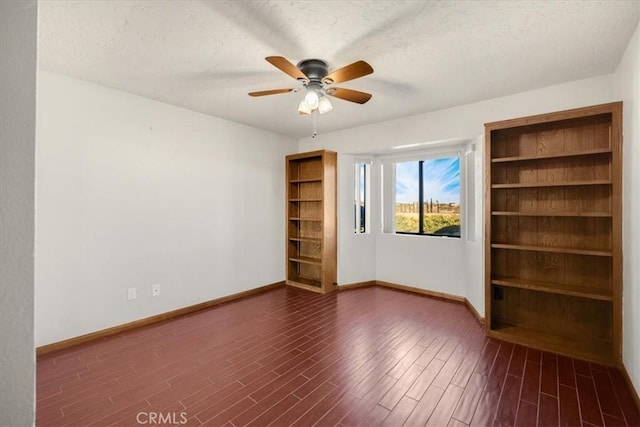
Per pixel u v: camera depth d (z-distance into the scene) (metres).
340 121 4.05
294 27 1.93
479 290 3.25
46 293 2.56
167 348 2.64
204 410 1.85
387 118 3.90
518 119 2.65
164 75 2.64
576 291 2.48
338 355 2.51
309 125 4.25
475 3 1.70
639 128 1.89
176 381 2.14
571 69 2.52
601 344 2.56
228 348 2.64
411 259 4.40
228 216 4.00
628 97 2.14
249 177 4.29
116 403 1.91
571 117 2.43
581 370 2.27
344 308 3.67
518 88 2.92
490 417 1.79
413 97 3.16
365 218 4.76
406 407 1.88
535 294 2.93
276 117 3.87
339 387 2.08
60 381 2.14
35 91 0.43
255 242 4.37
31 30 0.43
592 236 2.61
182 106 3.44
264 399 1.95
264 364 2.37
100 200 2.87
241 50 2.21
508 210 2.98
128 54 2.27
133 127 3.09
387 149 4.21
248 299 4.05
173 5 1.71
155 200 3.27
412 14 1.80
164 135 3.34
